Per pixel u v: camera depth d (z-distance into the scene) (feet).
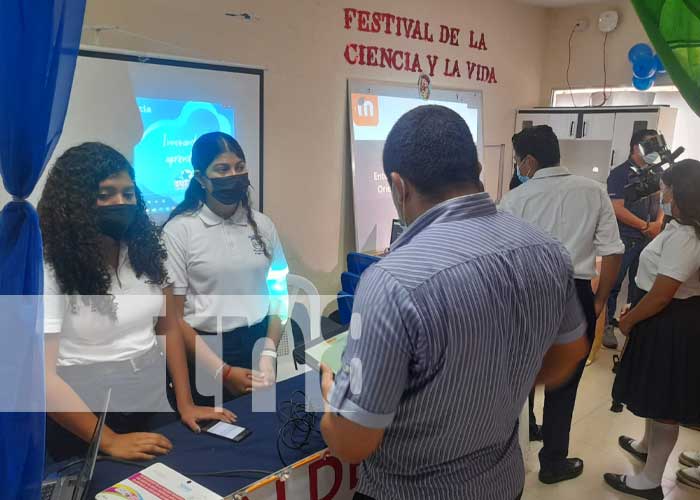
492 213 3.31
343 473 4.53
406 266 2.97
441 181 3.14
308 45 10.30
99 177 4.49
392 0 11.79
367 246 12.05
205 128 8.15
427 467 3.31
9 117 2.78
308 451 4.39
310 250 11.16
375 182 12.00
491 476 3.44
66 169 4.36
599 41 15.47
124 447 4.25
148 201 7.04
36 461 3.21
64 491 3.62
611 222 7.38
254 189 9.39
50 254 4.18
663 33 2.90
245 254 5.94
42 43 2.75
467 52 13.99
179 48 8.30
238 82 8.71
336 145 11.28
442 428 3.16
